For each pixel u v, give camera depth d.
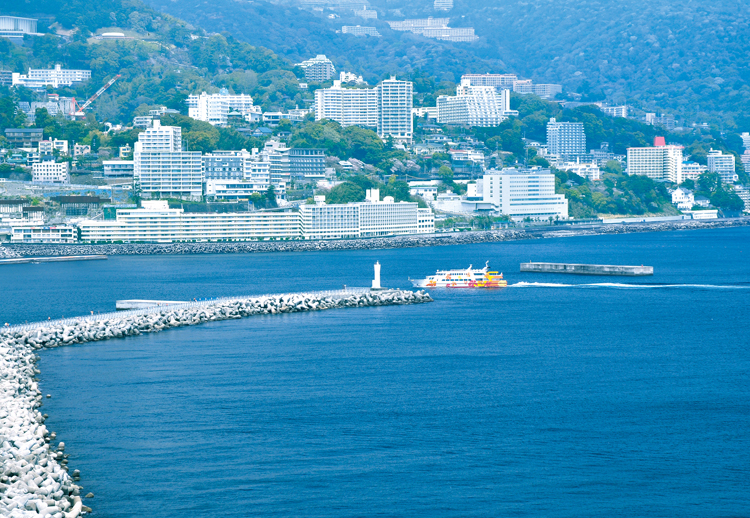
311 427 180.38
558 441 172.38
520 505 144.25
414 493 148.38
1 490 128.62
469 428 180.00
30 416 172.62
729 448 168.50
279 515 140.88
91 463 159.25
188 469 157.00
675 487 151.12
